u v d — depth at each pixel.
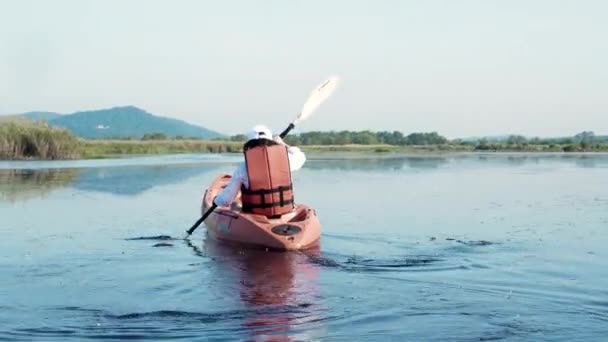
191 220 13.40
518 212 14.46
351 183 21.97
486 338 5.78
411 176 25.34
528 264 8.91
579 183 21.97
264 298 7.10
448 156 48.84
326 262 9.00
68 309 6.75
